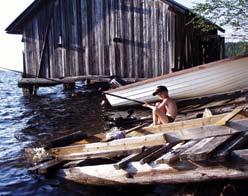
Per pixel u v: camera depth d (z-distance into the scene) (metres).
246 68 12.13
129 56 19.08
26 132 12.82
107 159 7.62
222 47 20.77
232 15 16.30
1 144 11.23
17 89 32.88
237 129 6.38
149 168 6.25
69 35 20.47
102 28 19.70
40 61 21.12
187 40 19.06
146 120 11.98
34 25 21.11
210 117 7.14
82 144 8.20
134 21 18.86
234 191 5.52
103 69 19.78
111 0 19.39
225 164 5.56
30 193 7.25
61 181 7.60
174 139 6.92
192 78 12.94
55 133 12.27
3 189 7.46
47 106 18.56
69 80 20.58
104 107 16.28
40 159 8.52
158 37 18.25
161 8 18.08
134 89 13.95
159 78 13.36
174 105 8.67
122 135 8.21
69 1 20.39
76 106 17.77
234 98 12.42
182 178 5.92
